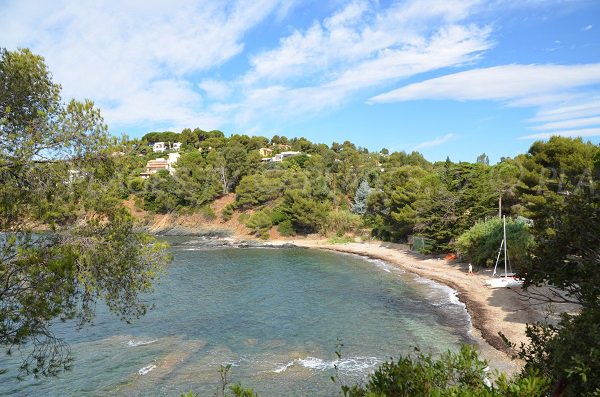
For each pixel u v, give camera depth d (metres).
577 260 6.79
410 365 5.94
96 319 27.91
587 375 4.93
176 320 28.12
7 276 8.48
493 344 22.00
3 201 9.13
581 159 32.53
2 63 10.12
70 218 11.33
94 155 11.49
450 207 49.28
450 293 34.84
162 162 125.94
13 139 9.70
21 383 18.41
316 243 72.56
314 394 17.38
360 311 30.08
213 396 17.23
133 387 18.23
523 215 38.84
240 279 43.03
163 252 13.17
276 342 23.78
